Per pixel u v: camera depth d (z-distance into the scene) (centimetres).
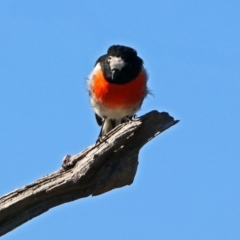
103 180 1064
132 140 1095
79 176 1035
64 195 1067
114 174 1069
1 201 1039
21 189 1043
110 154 1077
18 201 1034
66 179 1041
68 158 1056
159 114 1098
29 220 1062
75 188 1060
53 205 1069
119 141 1053
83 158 1052
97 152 1045
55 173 1055
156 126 1105
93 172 1059
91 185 1067
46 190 1037
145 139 1104
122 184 1137
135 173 1136
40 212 1061
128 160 1087
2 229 1048
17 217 1055
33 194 1035
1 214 1037
